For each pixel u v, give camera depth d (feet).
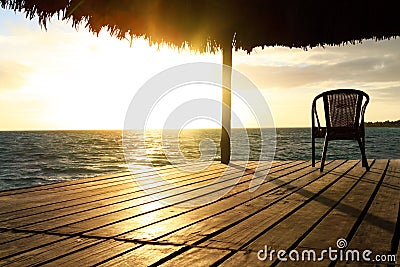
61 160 71.67
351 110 16.20
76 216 8.53
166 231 7.29
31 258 5.82
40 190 11.97
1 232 7.27
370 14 13.48
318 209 9.14
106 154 84.17
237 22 13.96
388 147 85.92
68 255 5.97
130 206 9.59
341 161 20.04
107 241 6.70
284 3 12.06
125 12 10.85
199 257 5.86
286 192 11.49
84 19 10.56
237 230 7.34
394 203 9.82
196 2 11.28
